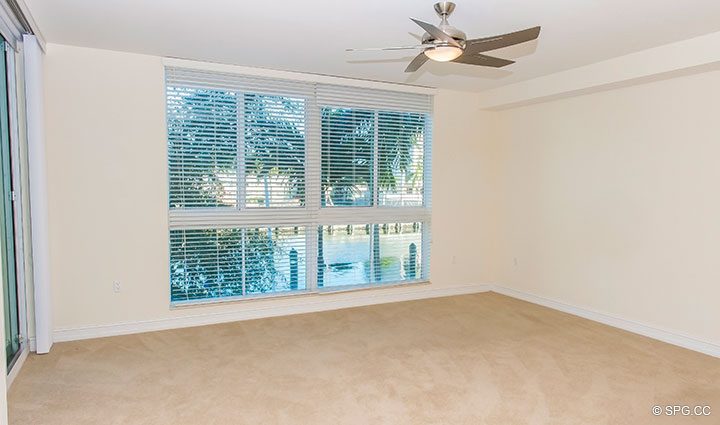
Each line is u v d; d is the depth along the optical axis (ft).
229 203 14.24
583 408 8.88
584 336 13.04
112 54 12.42
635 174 13.35
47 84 11.82
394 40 11.31
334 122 15.69
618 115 13.76
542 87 15.02
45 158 11.63
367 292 16.38
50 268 12.00
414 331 13.44
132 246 12.96
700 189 11.84
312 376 10.25
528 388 9.71
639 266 13.30
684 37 10.88
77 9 9.39
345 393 9.43
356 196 16.26
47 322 11.41
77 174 12.26
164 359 11.14
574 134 15.16
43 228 11.18
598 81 13.19
